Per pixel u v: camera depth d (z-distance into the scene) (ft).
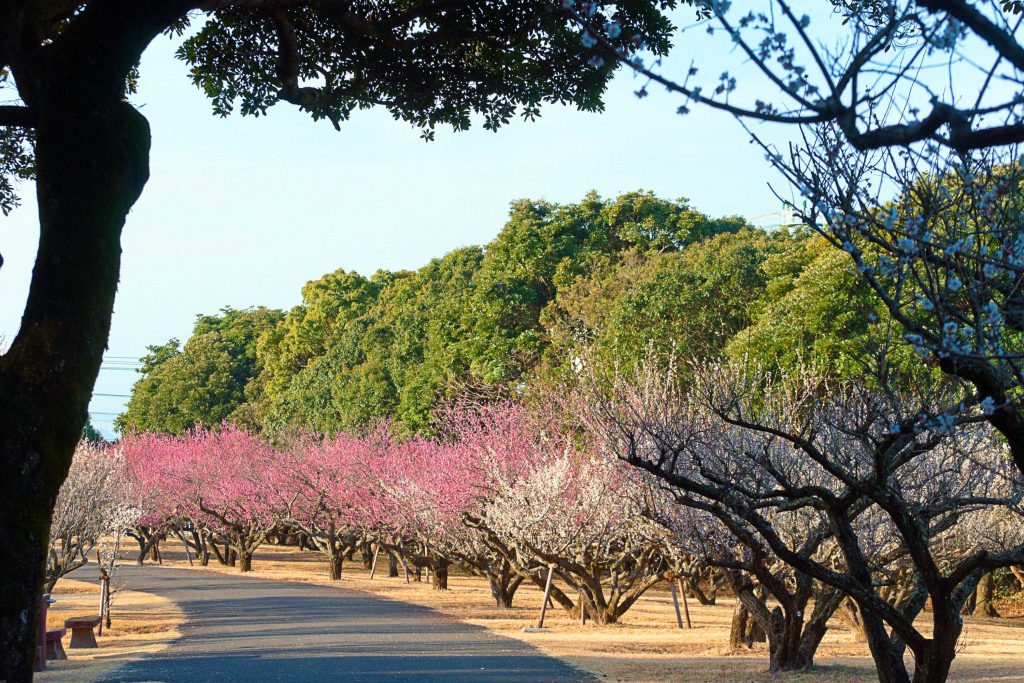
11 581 22.47
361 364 203.72
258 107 40.50
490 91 40.06
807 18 13.24
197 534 188.75
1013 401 24.08
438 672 52.54
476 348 156.15
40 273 24.00
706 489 33.32
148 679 49.98
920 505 41.78
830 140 22.02
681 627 80.33
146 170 25.93
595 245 174.50
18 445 22.84
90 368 24.11
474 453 100.22
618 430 57.72
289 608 96.68
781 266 114.73
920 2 13.82
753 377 65.41
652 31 37.42
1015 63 13.47
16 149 41.55
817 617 53.88
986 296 22.88
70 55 24.90
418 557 124.88
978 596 116.67
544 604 81.82
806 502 34.55
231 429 192.44
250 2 30.17
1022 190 22.30
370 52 38.91
